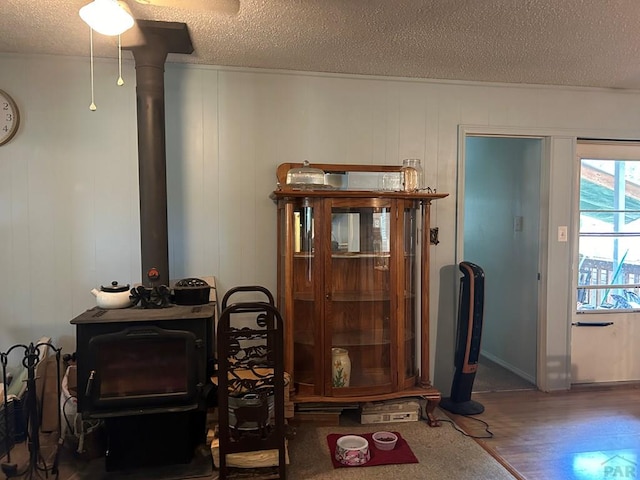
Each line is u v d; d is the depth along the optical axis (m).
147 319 2.22
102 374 2.20
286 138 3.15
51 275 2.93
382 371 2.92
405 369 2.94
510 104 3.43
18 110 2.85
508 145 3.99
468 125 3.37
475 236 4.55
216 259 3.10
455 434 2.75
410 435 2.74
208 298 2.58
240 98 3.09
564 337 3.56
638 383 3.71
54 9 2.22
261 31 2.48
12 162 2.87
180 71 3.01
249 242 3.13
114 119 2.96
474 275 3.06
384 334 2.91
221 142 3.08
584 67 3.05
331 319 2.80
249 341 3.12
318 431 2.77
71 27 2.43
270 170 3.14
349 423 2.88
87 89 2.92
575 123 3.52
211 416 2.52
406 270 2.96
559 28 2.42
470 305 3.07
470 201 4.63
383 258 2.90
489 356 4.35
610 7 2.17
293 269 2.83
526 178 3.75
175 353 2.31
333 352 2.84
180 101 3.02
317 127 3.19
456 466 2.39
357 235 2.89
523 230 3.79
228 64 3.02
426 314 2.95
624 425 2.91
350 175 3.16
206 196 3.07
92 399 2.16
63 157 2.91
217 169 3.08
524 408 3.18
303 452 2.51
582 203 3.67
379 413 2.89
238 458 2.24
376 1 2.13
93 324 2.18
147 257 2.63
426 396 2.86
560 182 3.51
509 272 4.00
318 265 2.77
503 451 2.56
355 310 2.90
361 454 2.39
